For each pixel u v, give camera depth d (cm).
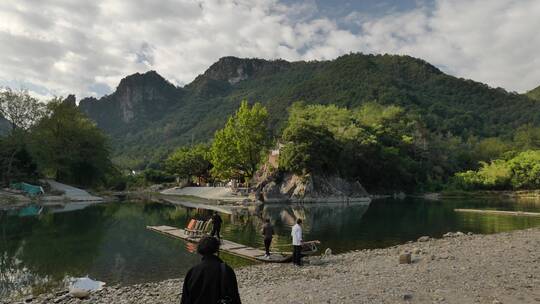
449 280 1434
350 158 9588
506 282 1373
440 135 16062
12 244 2677
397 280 1473
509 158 13712
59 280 1775
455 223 4069
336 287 1399
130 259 2217
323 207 6650
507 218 4594
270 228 2192
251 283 1587
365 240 2947
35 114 8019
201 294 538
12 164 7262
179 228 3534
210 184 12231
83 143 8619
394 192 10862
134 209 5659
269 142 9238
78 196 7481
